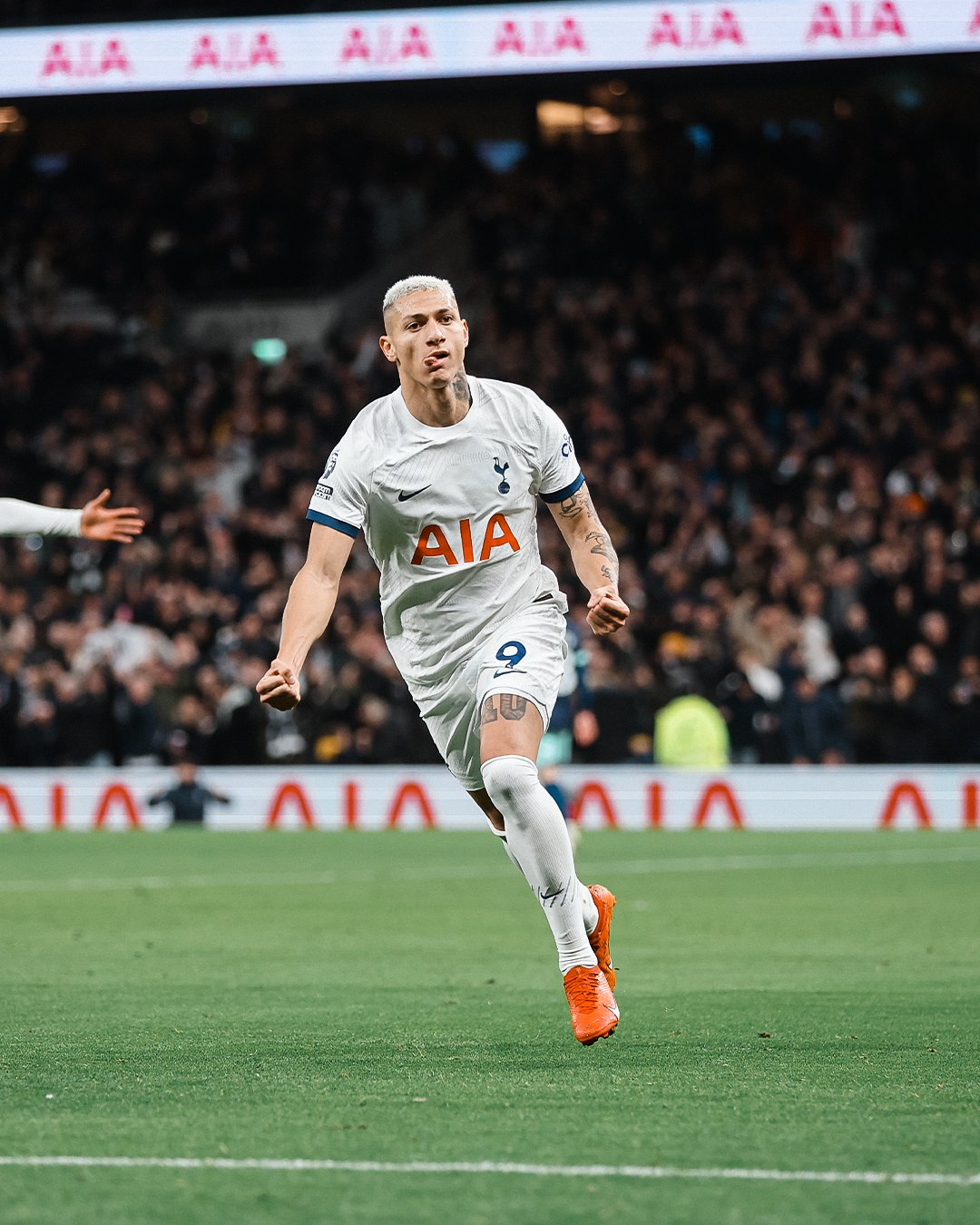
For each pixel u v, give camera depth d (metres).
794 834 58.06
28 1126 14.91
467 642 18.91
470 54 68.19
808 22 65.94
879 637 64.06
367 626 64.88
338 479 18.59
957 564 67.94
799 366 79.56
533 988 24.20
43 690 66.31
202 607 70.00
